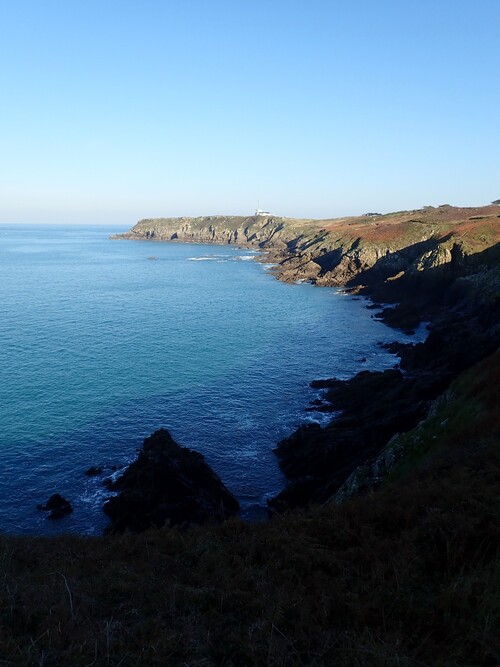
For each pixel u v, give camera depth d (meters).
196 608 9.12
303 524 12.42
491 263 73.56
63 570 10.93
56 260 162.38
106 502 27.30
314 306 83.94
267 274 126.69
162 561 11.28
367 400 38.38
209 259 165.62
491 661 7.15
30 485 28.98
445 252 83.19
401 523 11.80
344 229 151.00
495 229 86.62
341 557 10.71
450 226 107.69
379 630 8.12
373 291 94.94
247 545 11.59
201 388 43.78
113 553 12.33
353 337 62.69
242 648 7.75
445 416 21.81
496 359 23.62
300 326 68.75
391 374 40.78
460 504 11.45
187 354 54.00
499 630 7.61
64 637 7.98
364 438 29.95
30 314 74.00
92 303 84.81
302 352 55.56
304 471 29.70
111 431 35.44
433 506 11.81
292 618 8.66
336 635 8.11
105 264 150.88
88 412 38.34
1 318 70.75
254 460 32.06
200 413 38.69
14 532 24.81
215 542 12.12
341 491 21.94
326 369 49.62
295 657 7.60
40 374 46.47
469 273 76.88
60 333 62.38
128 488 27.16
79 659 7.36
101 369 48.22
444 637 7.88
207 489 26.81
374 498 13.36
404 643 7.74
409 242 108.12
